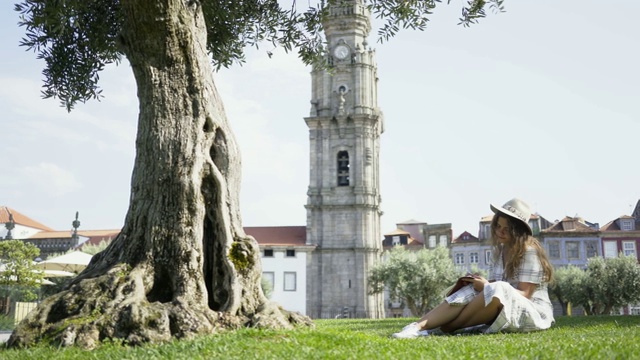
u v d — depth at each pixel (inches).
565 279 2465.6
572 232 3016.7
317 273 2733.8
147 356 219.6
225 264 334.0
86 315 283.3
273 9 527.2
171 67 346.6
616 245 2989.7
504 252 299.4
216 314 309.0
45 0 382.0
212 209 347.3
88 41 486.6
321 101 2910.9
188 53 349.1
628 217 3038.9
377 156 2906.0
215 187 347.6
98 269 320.5
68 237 3193.9
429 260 2502.5
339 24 2942.9
